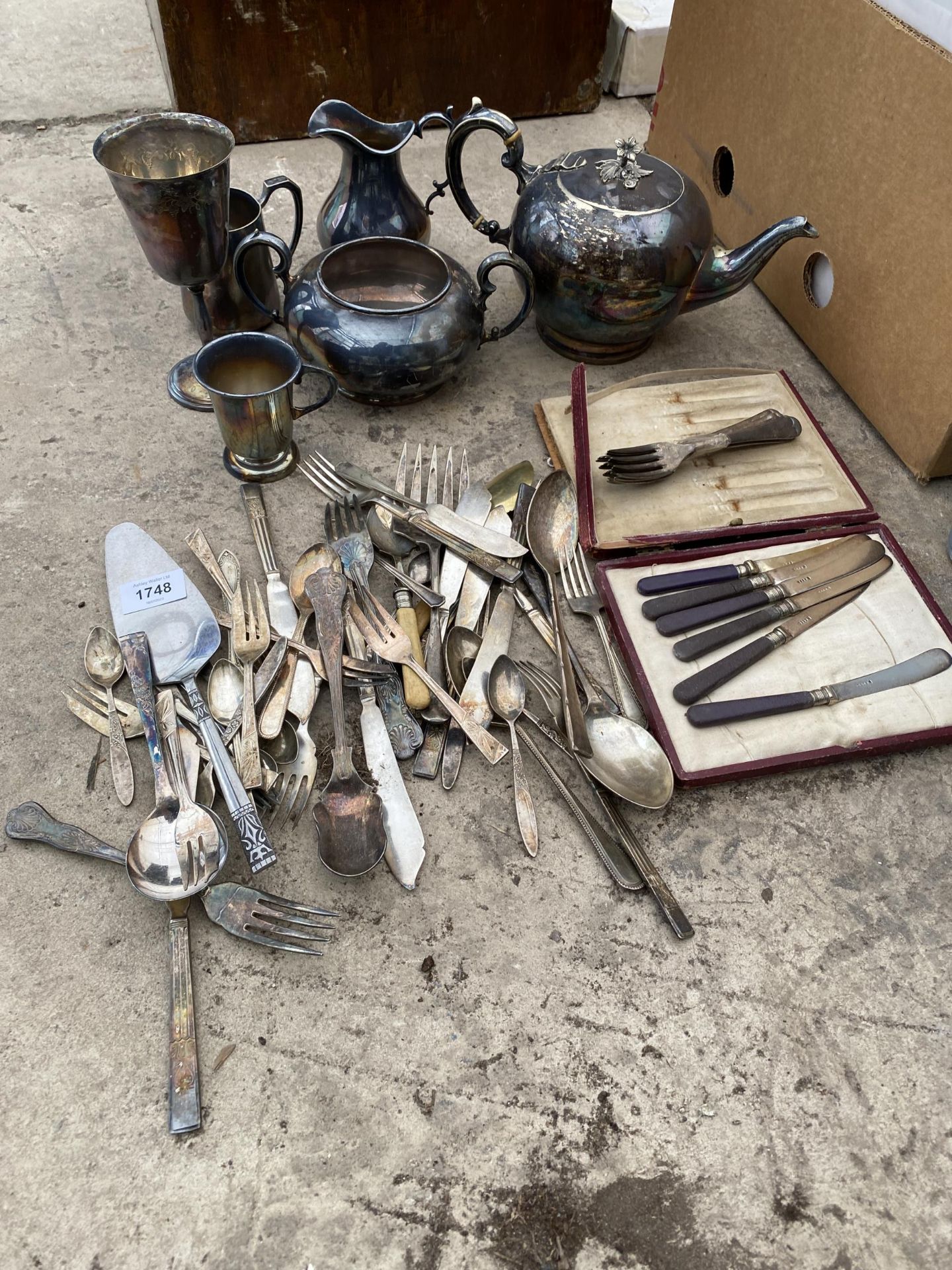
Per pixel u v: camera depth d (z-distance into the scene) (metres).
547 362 1.83
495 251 2.11
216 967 1.02
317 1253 0.85
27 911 1.06
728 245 2.12
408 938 1.05
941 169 1.42
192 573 1.42
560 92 2.54
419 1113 0.94
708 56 2.01
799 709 1.21
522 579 1.39
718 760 1.17
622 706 1.23
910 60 1.44
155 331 1.84
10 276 1.94
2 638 1.31
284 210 2.19
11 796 1.16
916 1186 0.91
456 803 1.17
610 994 1.02
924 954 1.07
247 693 1.19
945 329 1.48
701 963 1.05
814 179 1.75
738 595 1.31
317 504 1.52
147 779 1.18
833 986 1.04
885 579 1.36
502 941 1.06
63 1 2.86
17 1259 0.84
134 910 1.06
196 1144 0.91
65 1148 0.90
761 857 1.14
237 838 1.13
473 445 1.65
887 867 1.14
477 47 2.37
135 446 1.61
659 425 1.61
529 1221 0.88
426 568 1.37
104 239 2.06
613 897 1.10
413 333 1.49
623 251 1.52
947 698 1.23
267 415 1.41
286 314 1.57
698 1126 0.94
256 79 2.29
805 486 1.52
